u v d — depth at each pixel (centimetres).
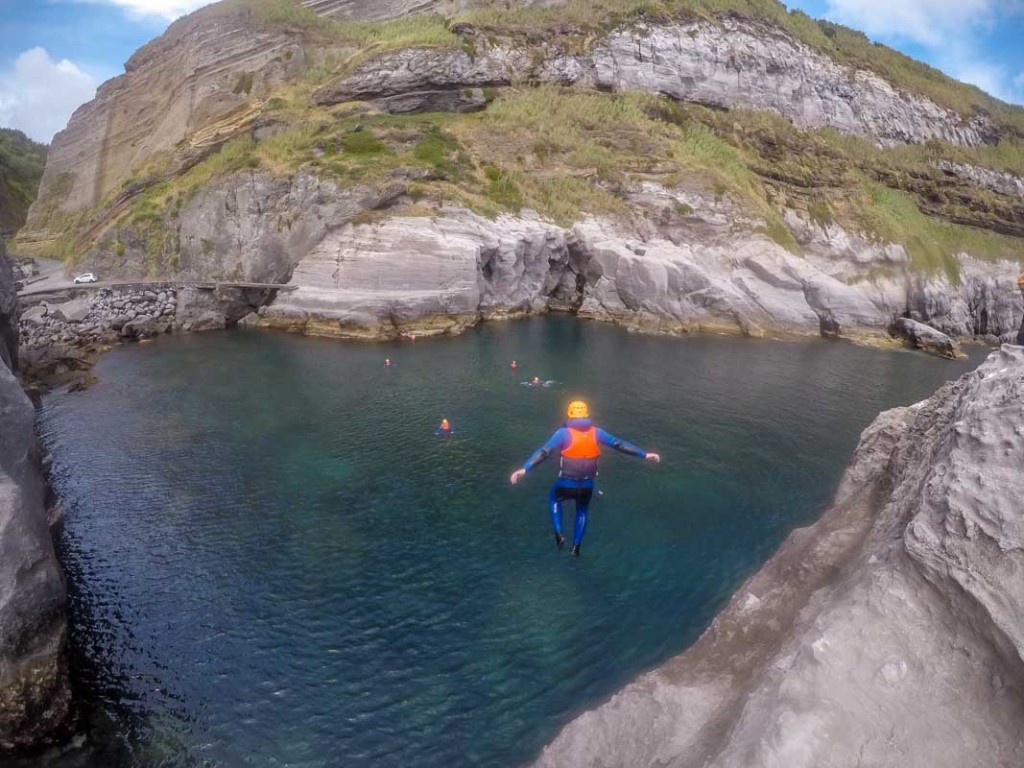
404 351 3812
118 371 3259
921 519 712
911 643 652
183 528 1766
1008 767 559
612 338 4406
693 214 5531
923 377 3819
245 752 1067
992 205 7338
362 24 7175
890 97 8225
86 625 1365
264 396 2884
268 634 1349
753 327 4869
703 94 7062
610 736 838
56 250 6812
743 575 1583
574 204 5531
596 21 6950
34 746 1062
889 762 565
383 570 1582
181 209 5078
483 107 6231
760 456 2369
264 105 5862
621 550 1686
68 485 2000
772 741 581
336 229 4534
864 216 6234
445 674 1235
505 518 1841
